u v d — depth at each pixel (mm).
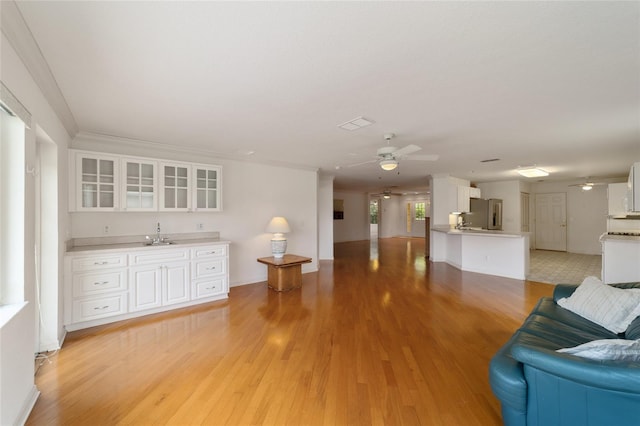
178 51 1825
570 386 1375
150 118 3055
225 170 4934
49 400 1991
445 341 2895
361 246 10555
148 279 3613
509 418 1574
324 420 1809
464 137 3811
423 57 1898
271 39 1703
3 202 1840
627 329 2078
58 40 1699
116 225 3898
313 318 3535
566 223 8875
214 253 4203
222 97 2527
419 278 5645
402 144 4160
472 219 7945
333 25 1571
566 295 2746
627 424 1262
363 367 2414
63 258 3037
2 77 1529
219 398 2018
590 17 1504
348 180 8594
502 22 1547
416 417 1831
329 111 2855
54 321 2717
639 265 3457
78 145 3564
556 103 2664
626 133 3615
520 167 6242
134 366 2432
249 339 2953
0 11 1410
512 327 3238
